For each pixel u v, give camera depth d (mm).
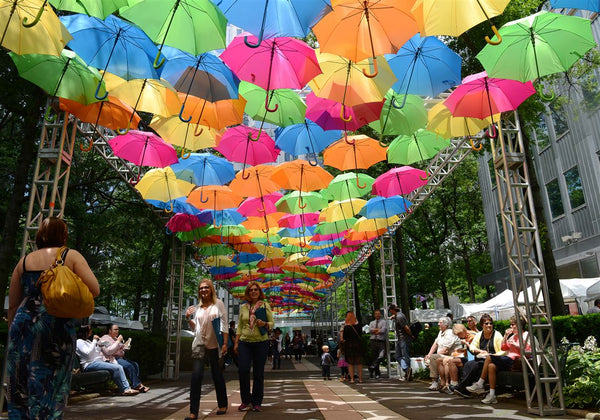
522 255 7566
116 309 44125
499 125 8016
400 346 14727
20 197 12711
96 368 10820
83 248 24781
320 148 9805
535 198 12914
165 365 16641
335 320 37156
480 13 5129
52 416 3176
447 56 6715
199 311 7145
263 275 25844
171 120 8711
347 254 20391
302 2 4891
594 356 7617
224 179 11305
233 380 15664
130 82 7164
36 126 12711
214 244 16578
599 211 21266
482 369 8805
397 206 13133
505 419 6438
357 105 7348
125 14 5141
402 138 10000
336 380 14836
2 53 10695
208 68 6586
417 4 5199
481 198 36656
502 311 20312
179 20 5141
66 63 6953
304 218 14891
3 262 12258
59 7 5227
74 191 18391
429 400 8781
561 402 6883
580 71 16188
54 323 3268
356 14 5301
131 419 6887
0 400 6973
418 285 36906
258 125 23844
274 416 6949
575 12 19438
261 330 7676
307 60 6094
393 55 6723
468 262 36719
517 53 6102
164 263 21422
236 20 5039
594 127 21188
